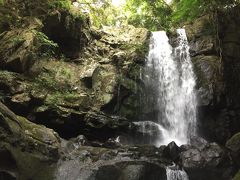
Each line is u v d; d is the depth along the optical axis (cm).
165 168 970
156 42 1605
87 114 1230
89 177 919
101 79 1389
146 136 1290
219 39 1539
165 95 1487
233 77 1507
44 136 988
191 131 1435
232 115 1445
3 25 1348
